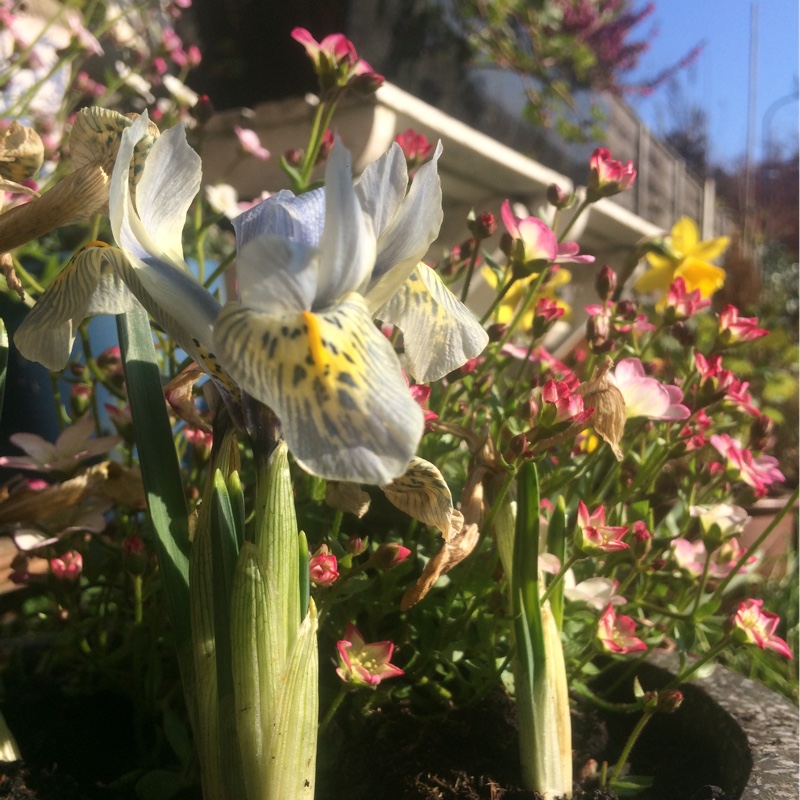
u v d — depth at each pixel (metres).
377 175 0.11
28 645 0.19
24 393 0.25
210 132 0.28
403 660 0.18
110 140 0.13
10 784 0.14
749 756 0.15
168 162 0.11
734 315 0.20
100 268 0.12
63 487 0.15
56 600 0.17
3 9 0.27
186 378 0.14
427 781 0.15
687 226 0.32
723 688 0.17
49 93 0.33
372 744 0.16
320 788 0.15
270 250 0.10
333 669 0.17
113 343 0.26
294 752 0.11
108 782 0.15
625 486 0.22
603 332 0.19
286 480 0.11
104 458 0.23
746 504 0.21
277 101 0.38
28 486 0.17
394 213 0.12
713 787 0.15
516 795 0.15
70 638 0.17
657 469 0.19
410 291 0.13
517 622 0.15
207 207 0.36
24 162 0.15
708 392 0.18
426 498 0.13
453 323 0.13
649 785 0.15
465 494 0.16
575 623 0.19
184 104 0.29
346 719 0.17
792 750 0.15
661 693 0.15
